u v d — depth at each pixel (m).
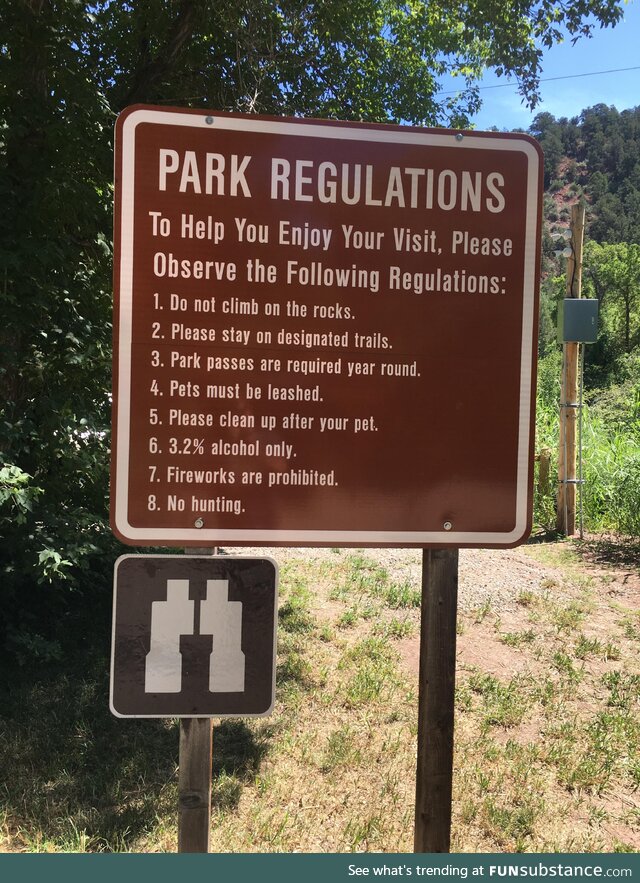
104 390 5.28
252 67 7.18
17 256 4.54
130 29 6.61
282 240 2.21
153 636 2.18
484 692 4.67
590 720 4.37
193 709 2.20
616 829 3.36
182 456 2.20
